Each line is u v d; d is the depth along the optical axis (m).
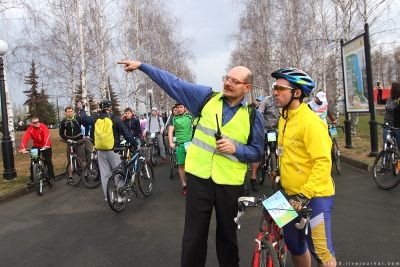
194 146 2.79
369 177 6.88
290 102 2.41
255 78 30.06
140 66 3.00
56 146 19.25
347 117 10.45
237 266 2.91
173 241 4.12
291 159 2.44
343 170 7.83
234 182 2.72
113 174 5.47
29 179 8.34
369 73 8.59
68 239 4.41
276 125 6.82
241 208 2.37
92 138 9.02
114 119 5.88
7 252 4.07
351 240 3.75
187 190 2.79
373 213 4.61
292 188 2.47
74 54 18.45
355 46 9.31
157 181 8.13
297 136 2.39
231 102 2.79
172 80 2.95
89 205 6.16
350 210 4.80
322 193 2.38
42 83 18.84
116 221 5.08
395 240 3.68
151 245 4.03
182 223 4.80
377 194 5.56
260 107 6.87
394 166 5.65
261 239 2.45
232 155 2.70
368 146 10.70
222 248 2.88
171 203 5.95
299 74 2.38
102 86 19.09
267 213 2.55
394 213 4.56
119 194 5.58
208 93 2.89
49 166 8.05
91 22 19.14
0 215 5.81
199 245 2.72
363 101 9.16
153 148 10.90
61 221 5.25
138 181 6.34
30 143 22.94
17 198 7.04
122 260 3.64
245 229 4.31
